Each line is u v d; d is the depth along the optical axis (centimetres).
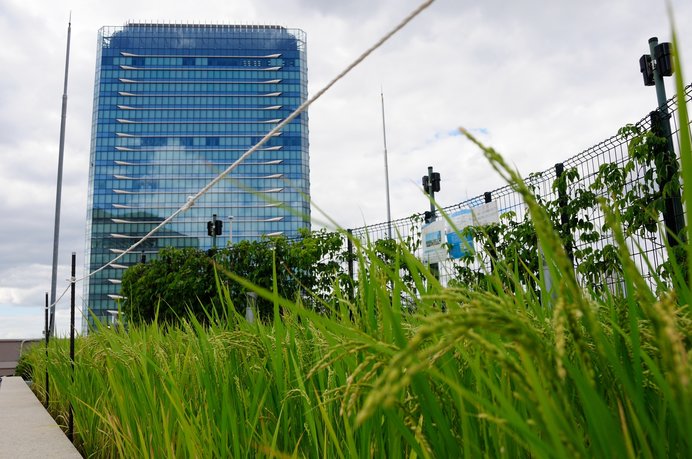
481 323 59
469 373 134
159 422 275
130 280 1700
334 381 170
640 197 606
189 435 210
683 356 47
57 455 412
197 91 12312
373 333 125
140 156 11838
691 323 77
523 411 109
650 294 71
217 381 246
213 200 11506
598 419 67
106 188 11625
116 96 12138
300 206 5922
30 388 1088
